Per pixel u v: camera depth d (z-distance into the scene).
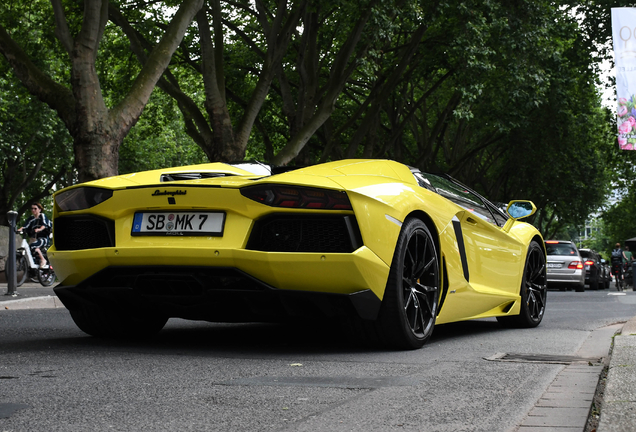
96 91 10.97
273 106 25.11
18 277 12.88
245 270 3.58
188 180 3.78
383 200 3.78
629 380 2.62
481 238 4.99
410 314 4.05
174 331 5.04
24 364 3.37
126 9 19.09
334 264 3.53
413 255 4.05
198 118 15.65
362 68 15.05
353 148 18.56
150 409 2.39
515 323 5.69
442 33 18.81
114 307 4.16
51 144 28.62
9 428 2.12
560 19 22.28
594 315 7.21
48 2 19.47
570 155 27.64
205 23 14.21
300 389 2.76
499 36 18.08
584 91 26.62
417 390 2.74
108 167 10.96
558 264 18.70
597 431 1.90
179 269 3.68
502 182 31.88
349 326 3.92
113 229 3.88
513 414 2.32
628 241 28.84
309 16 17.02
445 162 30.23
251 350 3.97
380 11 14.71
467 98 17.39
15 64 11.38
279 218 3.63
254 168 4.45
